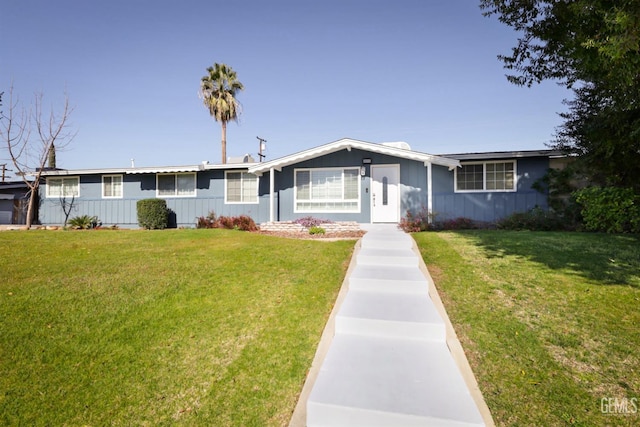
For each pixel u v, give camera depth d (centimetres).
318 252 709
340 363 314
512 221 1077
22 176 1575
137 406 278
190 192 1537
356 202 1289
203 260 656
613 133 855
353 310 405
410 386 276
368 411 247
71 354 339
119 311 429
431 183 1238
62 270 582
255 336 379
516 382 285
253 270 592
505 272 530
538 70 712
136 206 1555
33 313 414
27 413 266
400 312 397
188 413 271
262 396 290
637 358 306
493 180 1202
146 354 345
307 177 1345
